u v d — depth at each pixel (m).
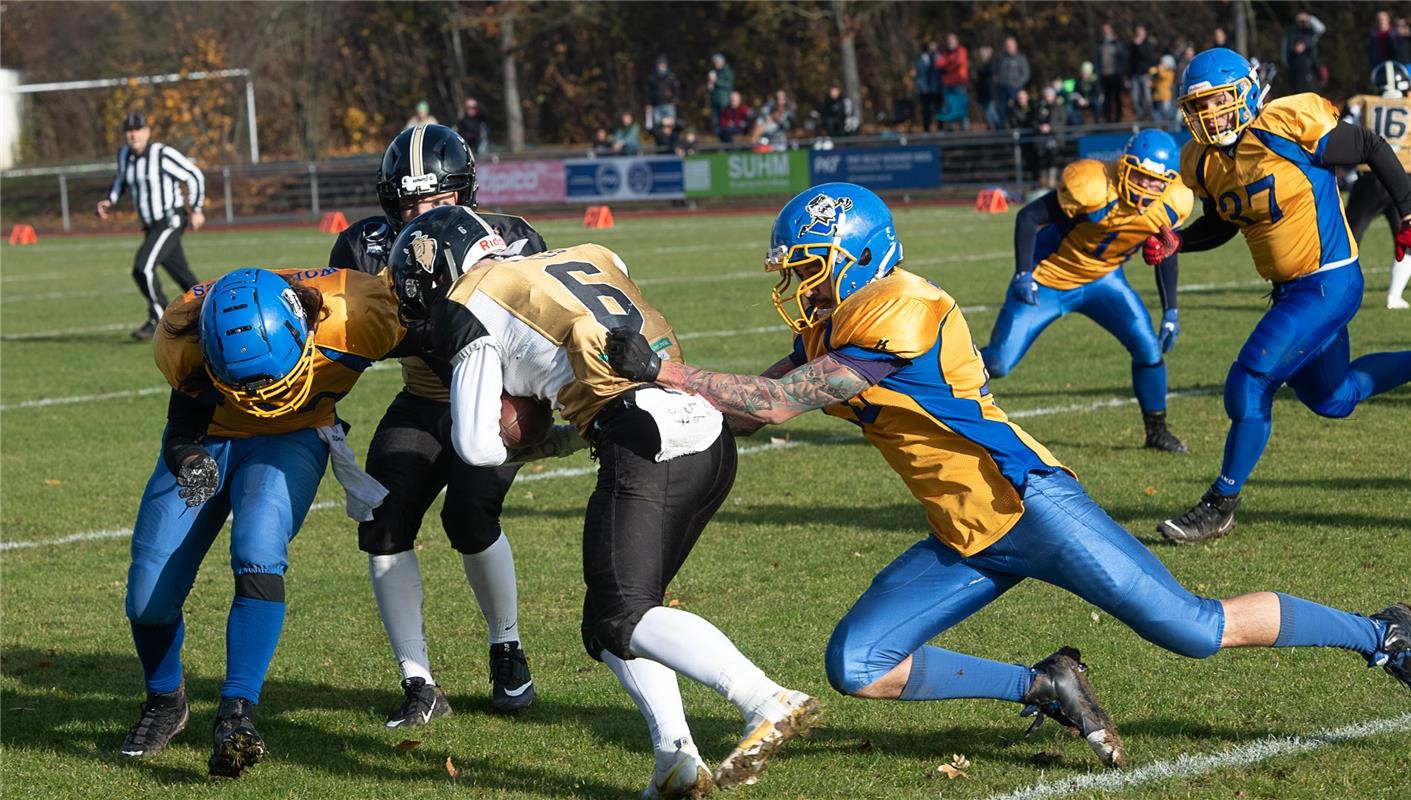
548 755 6.32
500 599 6.77
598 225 38.62
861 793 5.72
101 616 8.62
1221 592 7.98
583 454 12.55
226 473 6.26
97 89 60.22
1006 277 23.16
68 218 51.53
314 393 6.16
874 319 5.32
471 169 7.04
